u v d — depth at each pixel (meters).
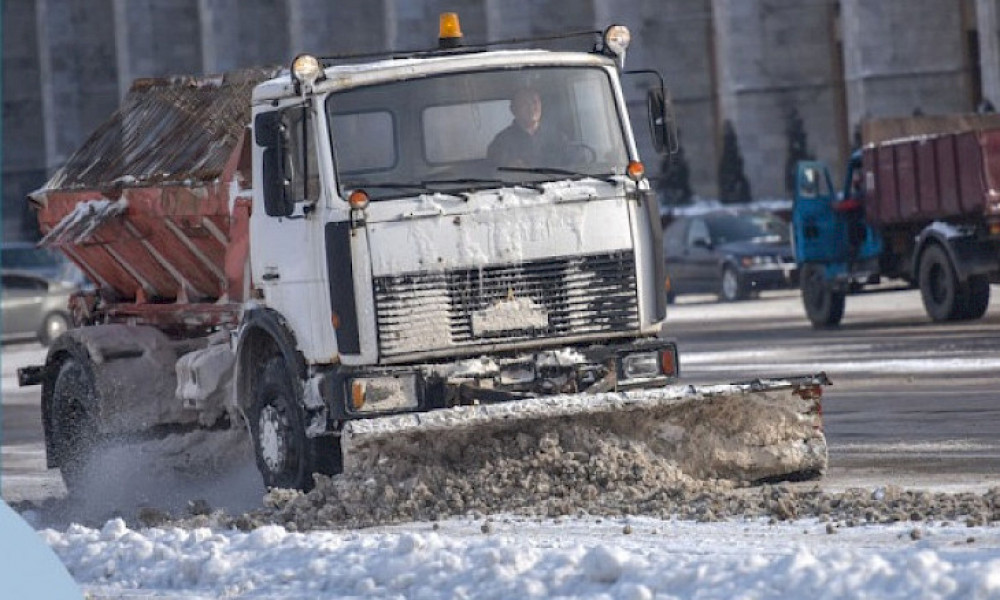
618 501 29.92
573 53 33.38
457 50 33.69
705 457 32.50
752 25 186.50
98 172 43.00
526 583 21.98
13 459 49.97
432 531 28.36
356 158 32.25
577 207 32.75
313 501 30.70
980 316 76.12
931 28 174.25
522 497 30.64
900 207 77.94
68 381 41.03
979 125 89.94
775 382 32.44
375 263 31.98
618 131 33.31
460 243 32.25
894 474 34.06
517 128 32.88
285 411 33.69
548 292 32.59
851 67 176.62
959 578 19.47
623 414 32.44
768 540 25.17
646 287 33.16
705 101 195.50
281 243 33.53
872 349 65.12
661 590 21.06
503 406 30.80
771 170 186.38
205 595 24.22
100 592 25.23
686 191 182.25
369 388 31.89
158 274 42.00
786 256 107.81
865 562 20.39
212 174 38.41
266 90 33.81
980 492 30.25
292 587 23.92
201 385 37.59
